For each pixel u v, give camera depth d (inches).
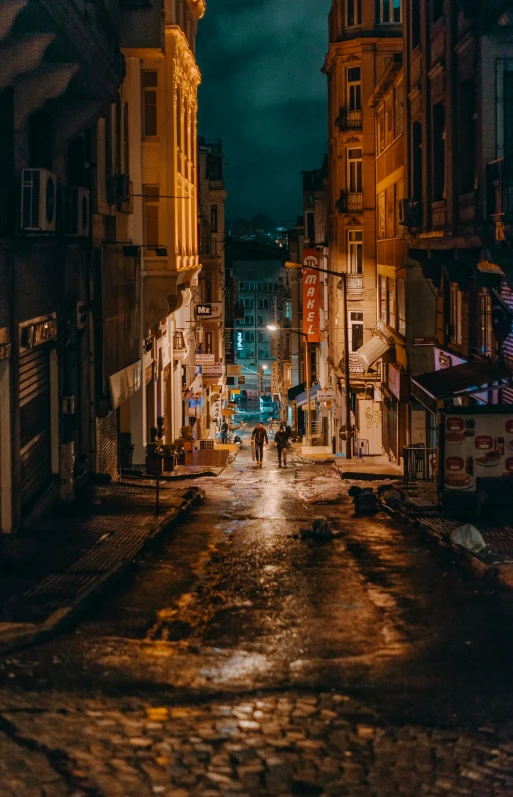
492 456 689.0
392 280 1352.1
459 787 236.7
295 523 710.5
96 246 813.2
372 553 577.6
